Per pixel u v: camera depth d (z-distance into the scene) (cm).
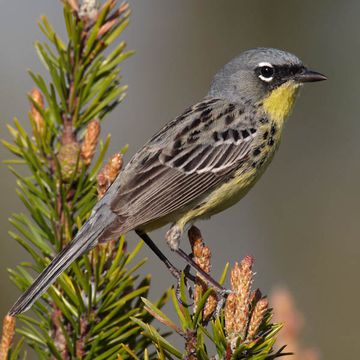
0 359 730
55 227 809
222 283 746
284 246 1608
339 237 1602
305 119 1670
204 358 693
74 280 790
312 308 1552
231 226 1627
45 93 838
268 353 709
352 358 1516
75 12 852
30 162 808
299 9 1686
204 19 1714
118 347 759
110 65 858
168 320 721
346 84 1664
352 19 1673
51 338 785
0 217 1447
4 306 1382
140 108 1673
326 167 1653
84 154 821
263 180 1656
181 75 1698
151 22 1727
